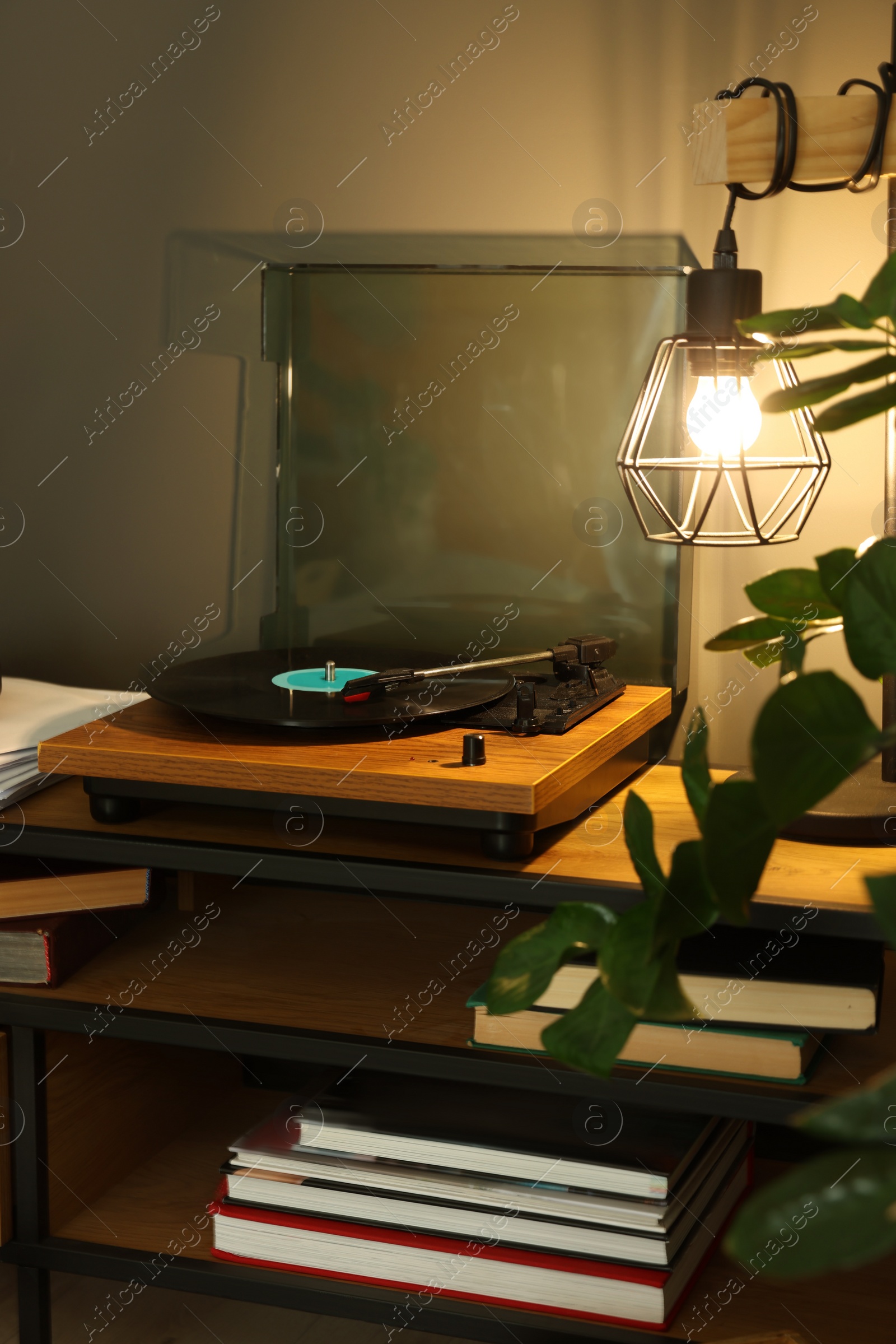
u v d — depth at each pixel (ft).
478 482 3.92
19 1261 3.09
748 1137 3.30
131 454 4.40
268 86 4.07
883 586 0.87
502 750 2.76
